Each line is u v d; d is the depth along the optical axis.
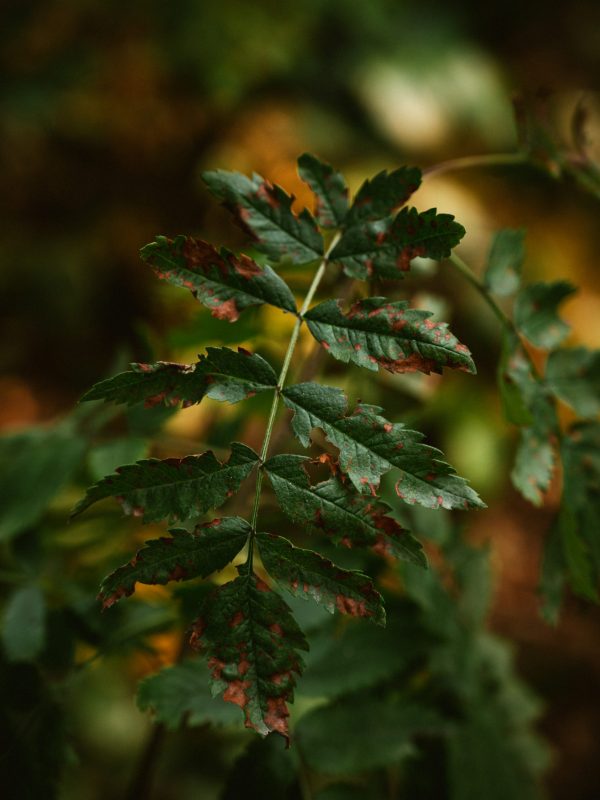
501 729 0.57
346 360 0.42
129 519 0.58
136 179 2.15
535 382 0.49
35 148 2.06
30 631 0.51
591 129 2.02
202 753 0.85
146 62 2.02
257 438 1.12
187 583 0.49
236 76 2.00
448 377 1.53
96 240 2.08
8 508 0.55
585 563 0.48
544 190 2.05
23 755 0.49
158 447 0.59
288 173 1.95
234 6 2.05
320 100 2.12
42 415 1.93
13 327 2.00
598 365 0.50
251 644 0.40
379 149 2.07
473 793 0.54
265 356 0.58
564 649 1.60
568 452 0.49
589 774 1.39
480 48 2.35
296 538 0.54
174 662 0.52
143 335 0.56
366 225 0.44
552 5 2.56
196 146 2.11
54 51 2.09
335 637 0.52
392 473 0.55
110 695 1.00
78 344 2.04
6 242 2.06
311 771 0.50
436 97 2.12
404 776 0.53
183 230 2.14
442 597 0.54
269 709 0.40
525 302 0.50
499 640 0.61
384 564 0.53
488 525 1.83
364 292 0.53
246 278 0.42
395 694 0.54
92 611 0.52
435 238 0.43
